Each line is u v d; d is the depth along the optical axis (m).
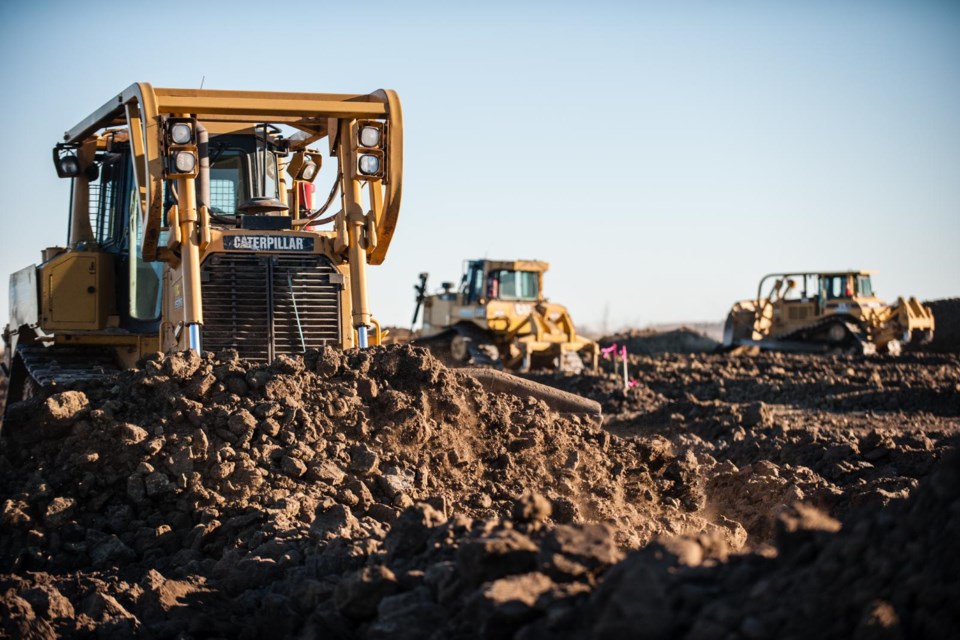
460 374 16.67
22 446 13.75
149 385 14.28
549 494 13.73
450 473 14.41
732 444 23.81
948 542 7.01
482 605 8.06
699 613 7.26
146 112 16.70
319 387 14.83
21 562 12.37
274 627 10.12
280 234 17.81
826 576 7.18
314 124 19.72
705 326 151.88
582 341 49.88
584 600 7.92
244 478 13.21
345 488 13.37
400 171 18.22
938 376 44.75
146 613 10.66
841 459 20.41
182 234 16.95
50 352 20.34
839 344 64.19
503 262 52.66
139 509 13.14
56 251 21.80
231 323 17.27
